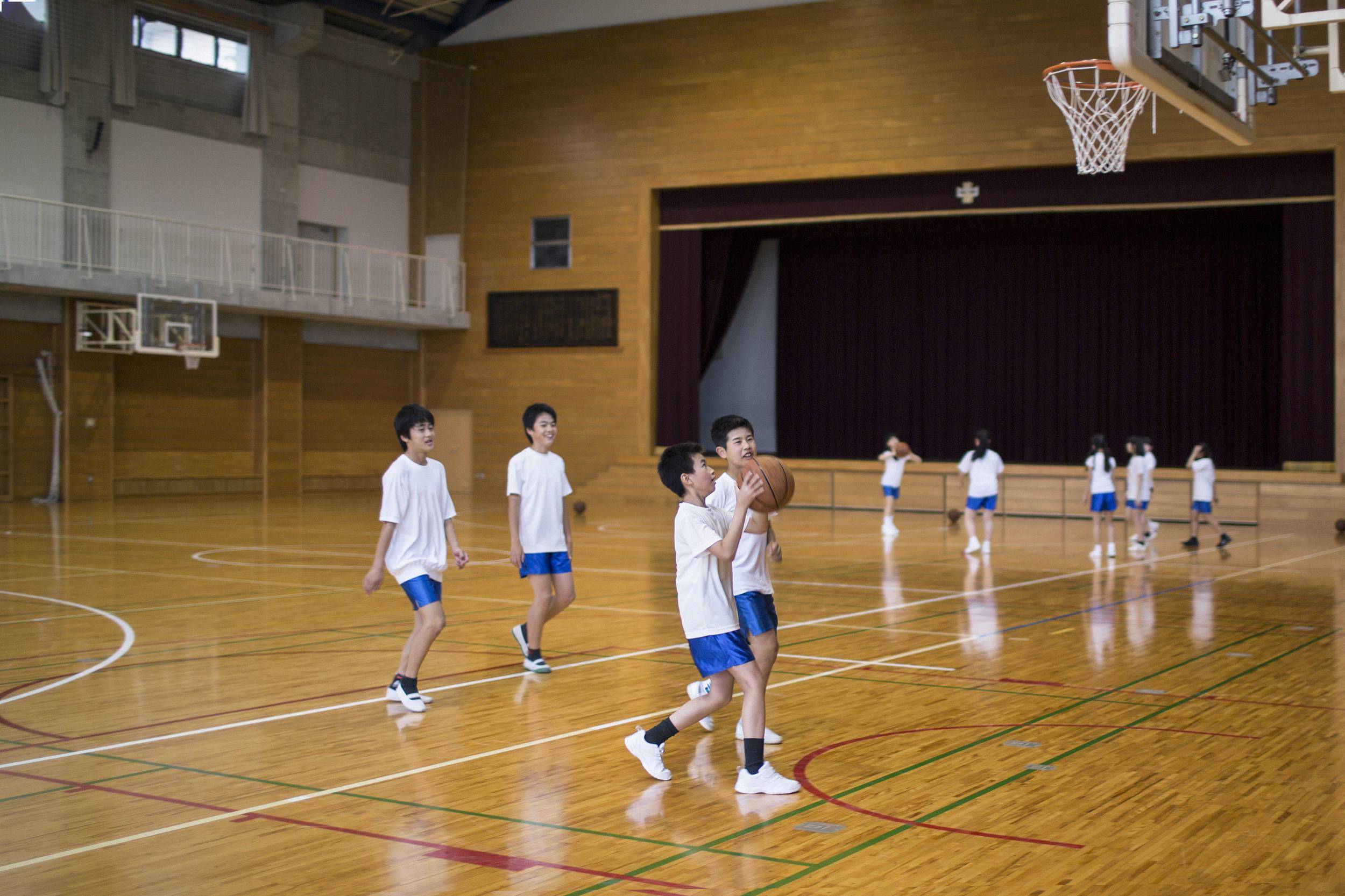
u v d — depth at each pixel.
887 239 26.08
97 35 21.59
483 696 6.54
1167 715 6.07
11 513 19.52
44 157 20.98
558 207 25.91
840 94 23.09
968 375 25.48
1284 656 7.76
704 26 24.27
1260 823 4.28
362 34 26.62
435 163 27.11
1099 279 24.42
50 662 7.47
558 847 4.02
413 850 3.99
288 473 25.23
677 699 6.48
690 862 3.87
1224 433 23.42
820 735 5.65
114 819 4.33
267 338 24.77
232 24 23.55
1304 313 20.58
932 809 4.46
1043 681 6.96
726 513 5.05
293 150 24.77
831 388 26.58
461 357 27.16
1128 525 19.31
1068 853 3.94
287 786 4.77
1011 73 21.81
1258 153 20.39
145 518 18.88
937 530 18.67
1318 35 19.62
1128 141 21.06
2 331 21.22
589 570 12.80
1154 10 7.37
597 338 25.66
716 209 24.59
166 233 22.67
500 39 26.31
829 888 3.62
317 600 10.23
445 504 6.38
